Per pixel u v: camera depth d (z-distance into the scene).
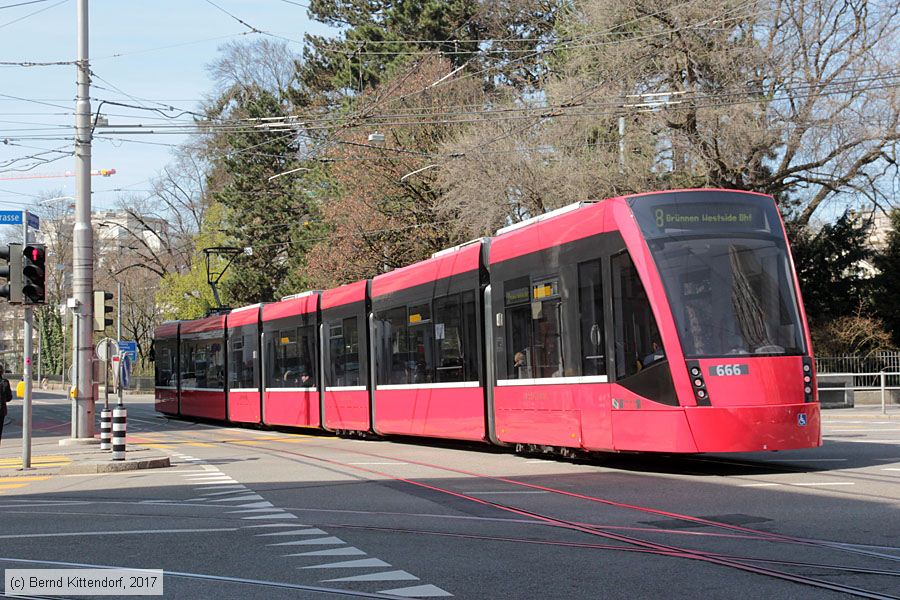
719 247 14.55
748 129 33.62
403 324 21.97
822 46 35.19
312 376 27.05
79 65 25.36
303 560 8.74
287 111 60.06
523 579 7.65
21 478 17.70
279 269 64.12
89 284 25.56
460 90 45.91
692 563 8.07
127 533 10.63
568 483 14.05
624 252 14.80
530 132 38.41
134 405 61.06
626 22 34.41
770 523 9.92
